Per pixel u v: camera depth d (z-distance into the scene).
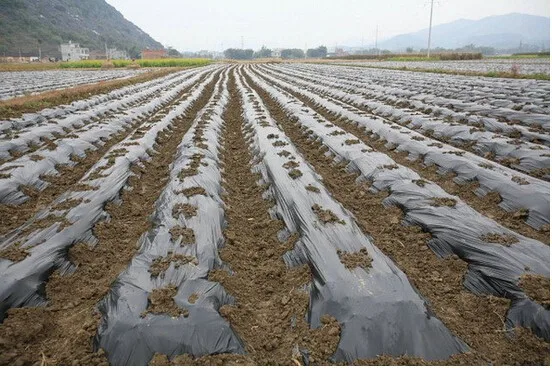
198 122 13.73
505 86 21.27
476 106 14.72
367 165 8.78
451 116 13.80
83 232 5.87
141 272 4.75
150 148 11.02
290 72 46.28
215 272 4.86
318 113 17.02
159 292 4.27
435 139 11.76
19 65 61.12
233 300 4.52
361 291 4.29
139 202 7.66
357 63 68.81
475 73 29.92
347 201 7.57
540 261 4.77
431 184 7.42
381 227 6.46
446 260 5.32
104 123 13.42
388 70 42.75
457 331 4.11
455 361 3.69
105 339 3.82
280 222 6.46
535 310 4.05
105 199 6.98
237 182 9.12
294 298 4.58
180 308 4.09
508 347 3.87
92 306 4.50
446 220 5.95
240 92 24.98
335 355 3.73
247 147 11.89
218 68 62.12
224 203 7.34
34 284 4.64
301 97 22.84
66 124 13.13
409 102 16.84
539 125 12.26
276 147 10.17
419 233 6.03
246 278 5.16
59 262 5.12
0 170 8.21
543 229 6.16
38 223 6.09
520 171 8.70
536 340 3.86
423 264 5.34
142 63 67.50
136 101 19.64
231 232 6.22
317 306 4.28
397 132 11.64
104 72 48.12
